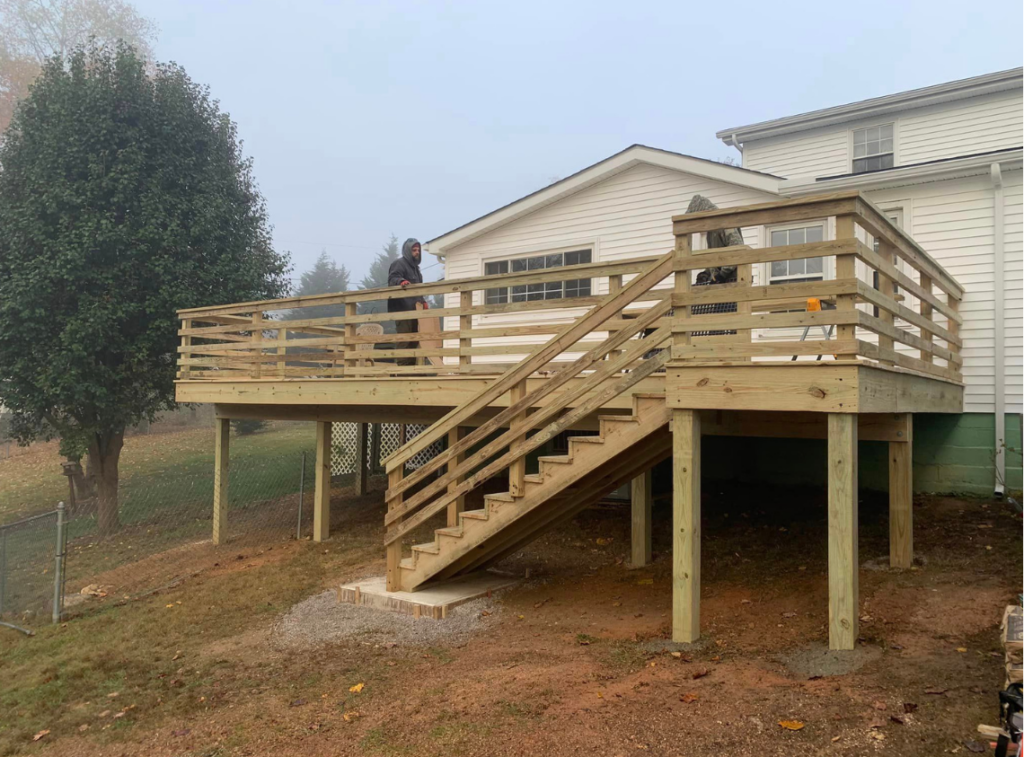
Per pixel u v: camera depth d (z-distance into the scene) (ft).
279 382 30.42
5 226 42.47
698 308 20.74
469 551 20.95
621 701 13.09
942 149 39.86
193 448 69.05
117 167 42.34
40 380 40.47
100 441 46.39
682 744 11.28
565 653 16.43
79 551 38.01
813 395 14.42
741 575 21.57
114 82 44.93
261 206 53.36
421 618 20.49
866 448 29.99
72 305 42.42
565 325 21.56
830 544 14.56
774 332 31.27
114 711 15.96
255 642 19.98
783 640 15.62
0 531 26.32
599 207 36.27
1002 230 27.02
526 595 22.24
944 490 28.25
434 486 21.63
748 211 15.23
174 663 18.94
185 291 43.75
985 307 27.53
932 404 21.54
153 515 44.75
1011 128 37.99
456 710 13.71
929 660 13.46
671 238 34.14
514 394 20.43
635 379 17.43
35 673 19.43
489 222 39.42
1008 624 11.86
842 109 42.06
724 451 33.42
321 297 28.71
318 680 16.53
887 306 16.06
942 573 19.26
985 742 10.19
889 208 29.60
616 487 22.57
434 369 25.03
